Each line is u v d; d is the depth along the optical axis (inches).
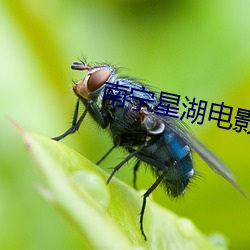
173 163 2.9
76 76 3.0
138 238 2.5
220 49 3.1
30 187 2.8
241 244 3.0
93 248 2.0
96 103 2.8
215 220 3.0
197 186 3.0
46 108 3.0
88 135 3.0
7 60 3.0
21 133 2.1
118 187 2.6
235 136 3.1
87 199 2.1
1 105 2.9
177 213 3.0
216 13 3.2
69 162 2.3
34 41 3.0
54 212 2.7
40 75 3.0
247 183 3.0
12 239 2.7
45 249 2.7
